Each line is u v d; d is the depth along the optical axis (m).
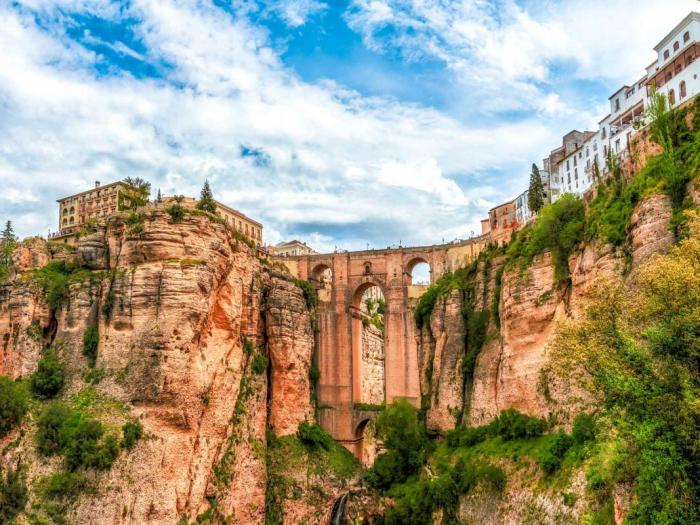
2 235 115.06
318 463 97.69
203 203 86.56
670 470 32.84
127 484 64.62
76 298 76.56
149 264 74.75
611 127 89.38
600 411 42.62
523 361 74.62
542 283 73.81
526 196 101.81
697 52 75.94
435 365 97.44
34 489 62.03
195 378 73.44
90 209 130.00
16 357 75.62
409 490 83.69
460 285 97.31
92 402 69.62
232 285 84.25
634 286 51.88
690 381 34.03
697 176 53.12
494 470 67.38
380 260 110.88
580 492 52.28
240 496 82.00
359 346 113.75
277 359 99.12
